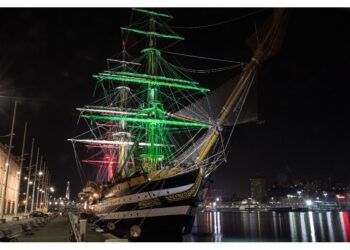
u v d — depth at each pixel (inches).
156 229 1325.0
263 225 4254.4
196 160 1270.9
